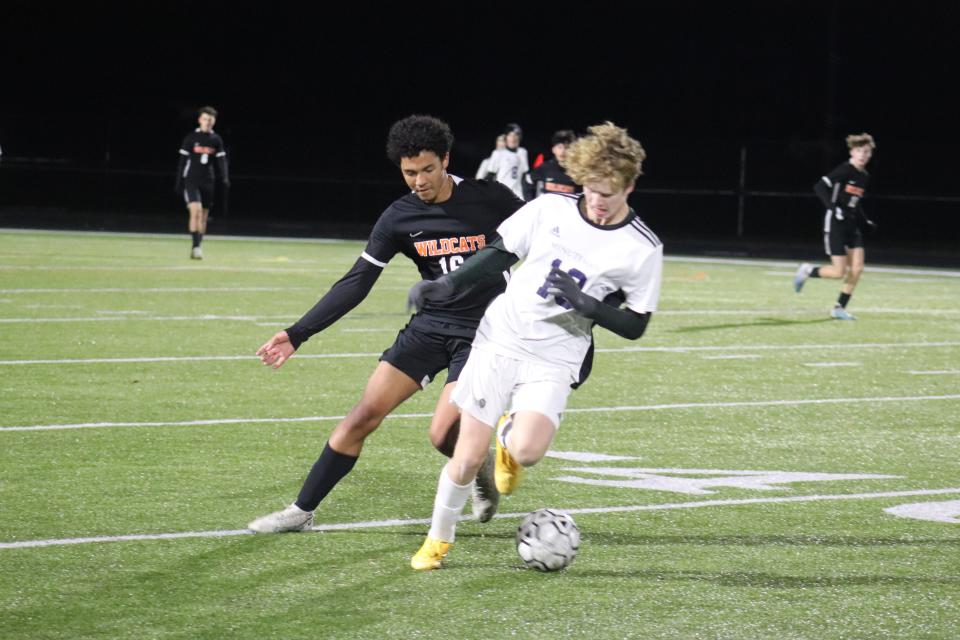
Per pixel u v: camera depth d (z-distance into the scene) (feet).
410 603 33.22
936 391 70.64
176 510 42.16
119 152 247.70
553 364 35.12
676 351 85.05
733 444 55.62
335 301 38.58
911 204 223.71
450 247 38.81
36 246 163.32
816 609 33.37
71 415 58.08
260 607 32.63
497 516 42.91
